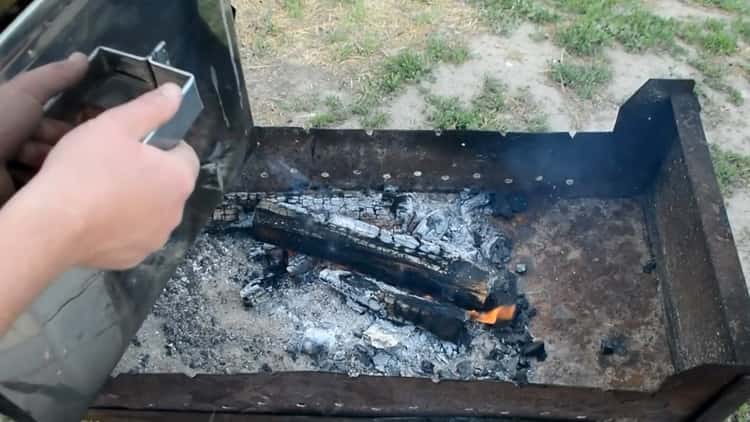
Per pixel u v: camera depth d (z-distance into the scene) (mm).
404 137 2027
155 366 1847
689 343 1775
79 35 857
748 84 2922
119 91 902
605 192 2188
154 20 1012
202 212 1310
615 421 1610
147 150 688
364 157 2080
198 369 1843
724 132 2732
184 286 1995
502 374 1847
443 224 2113
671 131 1938
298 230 1965
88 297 1012
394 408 1579
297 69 2902
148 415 1625
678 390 1471
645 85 1928
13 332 876
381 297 1936
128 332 1181
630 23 3121
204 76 1206
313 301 1971
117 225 659
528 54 2988
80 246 641
